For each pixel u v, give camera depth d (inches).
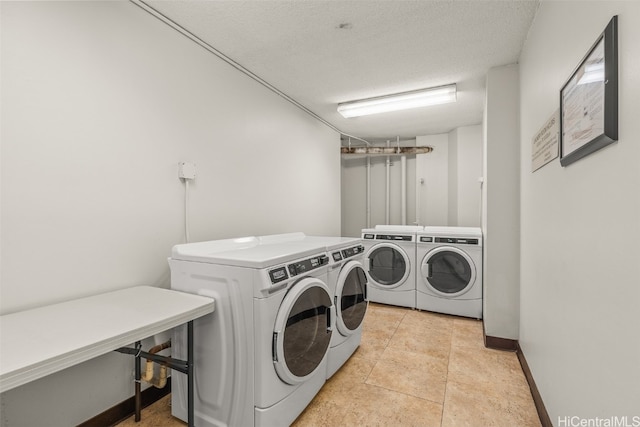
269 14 73.5
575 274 46.1
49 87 54.6
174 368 59.5
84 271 59.7
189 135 82.1
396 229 142.9
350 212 225.1
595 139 37.9
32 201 52.6
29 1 52.0
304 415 65.5
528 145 79.4
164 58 75.4
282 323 56.6
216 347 58.9
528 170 79.2
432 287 128.2
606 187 36.8
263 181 112.1
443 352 94.9
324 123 160.9
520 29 79.3
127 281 67.2
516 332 95.3
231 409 57.3
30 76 52.2
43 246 53.9
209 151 88.4
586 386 41.9
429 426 62.1
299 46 88.2
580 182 44.4
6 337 39.7
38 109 53.2
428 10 72.3
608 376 36.0
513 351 95.3
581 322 43.7
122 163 66.2
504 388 75.3
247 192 103.8
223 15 73.8
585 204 42.7
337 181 176.9
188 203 81.7
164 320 47.3
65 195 56.8
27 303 52.0
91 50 60.7
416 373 82.4
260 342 53.9
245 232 102.5
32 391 52.5
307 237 105.6
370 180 217.9
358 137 201.2
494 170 98.7
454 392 73.6
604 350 37.1
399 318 124.6
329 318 72.0
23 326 43.7
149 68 71.8
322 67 101.0
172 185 77.5
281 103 123.0
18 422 51.1
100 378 61.6
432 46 88.2
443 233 127.7
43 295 53.9
